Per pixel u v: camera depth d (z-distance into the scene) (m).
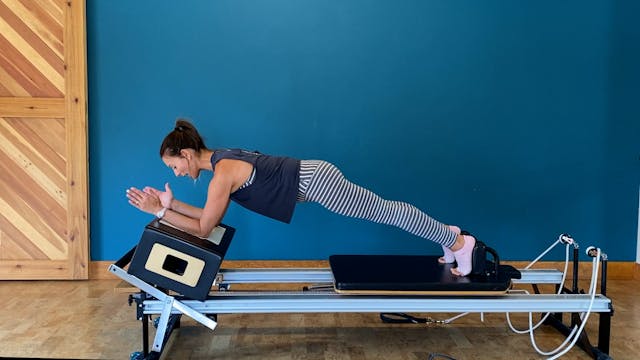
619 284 3.49
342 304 2.16
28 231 3.39
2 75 3.29
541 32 3.47
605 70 3.51
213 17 3.37
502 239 3.58
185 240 2.02
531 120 3.52
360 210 2.26
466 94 3.48
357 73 3.44
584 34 3.48
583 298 2.26
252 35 3.39
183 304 2.12
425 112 3.48
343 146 3.48
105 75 3.36
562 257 3.61
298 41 3.40
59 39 3.28
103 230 3.46
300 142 3.47
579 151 3.56
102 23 3.33
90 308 2.91
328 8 3.39
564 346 2.46
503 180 3.55
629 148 3.57
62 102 3.31
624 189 3.60
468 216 3.56
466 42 3.45
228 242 2.36
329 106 3.45
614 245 3.63
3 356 2.28
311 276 2.60
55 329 2.60
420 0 3.41
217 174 2.14
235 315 2.86
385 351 2.40
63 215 3.39
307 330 2.65
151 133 3.42
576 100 3.52
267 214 2.28
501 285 2.21
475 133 3.51
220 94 3.41
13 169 3.35
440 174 3.52
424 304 2.18
